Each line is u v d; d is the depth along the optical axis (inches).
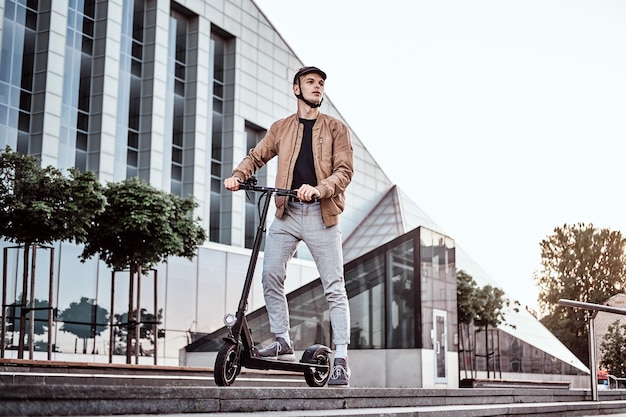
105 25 1064.2
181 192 1191.6
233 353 185.3
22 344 567.2
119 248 677.3
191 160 1197.7
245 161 216.5
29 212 561.9
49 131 964.6
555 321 2469.2
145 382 233.9
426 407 214.2
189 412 138.9
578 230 2500.0
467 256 1347.2
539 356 1176.8
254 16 1395.2
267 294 214.8
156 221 661.9
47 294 874.1
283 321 213.8
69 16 1029.8
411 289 692.7
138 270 697.6
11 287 837.2
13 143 942.4
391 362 689.6
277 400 161.5
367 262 719.1
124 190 668.1
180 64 1227.9
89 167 1027.3
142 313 999.0
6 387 107.6
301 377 485.1
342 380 211.8
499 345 1117.1
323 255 214.1
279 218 213.9
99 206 602.9
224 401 146.9
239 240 1254.9
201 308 1104.2
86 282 922.1
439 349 706.2
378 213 1627.7
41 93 970.1
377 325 702.5
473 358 1030.4
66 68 1015.0
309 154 215.3
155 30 1145.4
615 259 2442.2
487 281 1268.5
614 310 469.1
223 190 1273.4
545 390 386.3
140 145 1118.4
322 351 215.5
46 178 578.6
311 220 212.2
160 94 1140.5
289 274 1343.5
